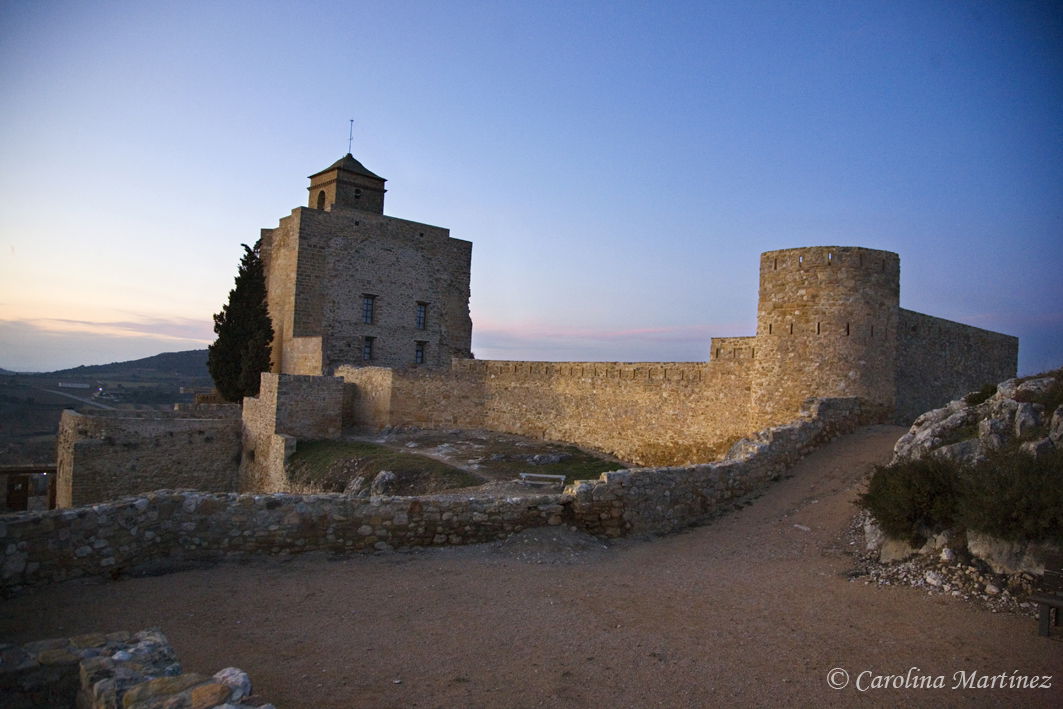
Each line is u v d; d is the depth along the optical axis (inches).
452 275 2065.7
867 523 515.8
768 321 930.1
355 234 1857.8
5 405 3535.9
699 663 305.3
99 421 1416.1
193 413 1579.7
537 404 1407.5
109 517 418.3
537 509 536.4
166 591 390.3
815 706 267.1
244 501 462.0
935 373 1094.4
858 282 877.2
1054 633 331.9
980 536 412.8
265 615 357.4
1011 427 502.6
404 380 1498.5
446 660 305.0
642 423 1204.5
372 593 396.2
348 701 265.6
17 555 382.9
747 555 506.0
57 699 259.4
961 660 308.0
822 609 377.1
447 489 952.3
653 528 581.9
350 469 1114.7
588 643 326.6
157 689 235.3
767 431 767.7
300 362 1711.4
